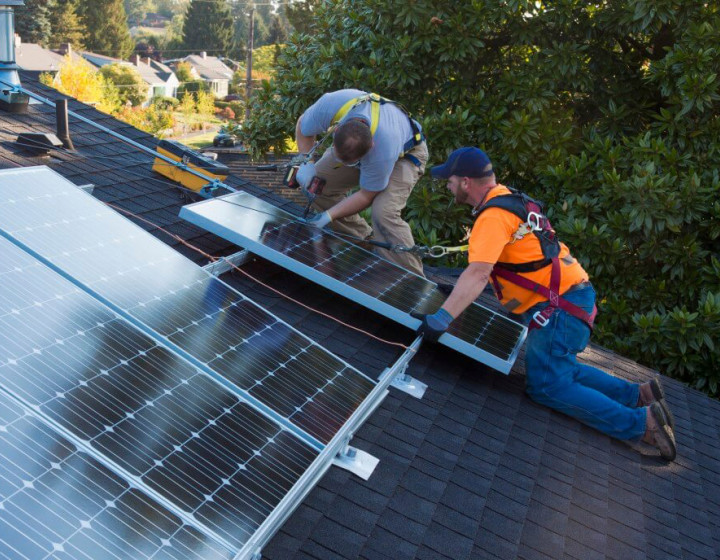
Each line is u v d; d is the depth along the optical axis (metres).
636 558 3.53
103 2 87.38
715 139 9.73
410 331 5.10
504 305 4.66
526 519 3.51
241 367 3.44
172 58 102.50
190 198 6.00
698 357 8.97
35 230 3.55
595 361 6.48
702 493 4.50
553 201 10.55
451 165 4.50
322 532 2.91
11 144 5.74
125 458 2.48
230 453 2.80
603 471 4.26
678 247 9.45
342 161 4.87
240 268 5.12
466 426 4.16
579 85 11.16
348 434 3.36
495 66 11.85
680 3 9.78
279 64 12.77
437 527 3.20
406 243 5.59
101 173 5.90
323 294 5.25
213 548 2.30
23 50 68.31
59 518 2.08
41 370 2.64
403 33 11.13
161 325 3.42
